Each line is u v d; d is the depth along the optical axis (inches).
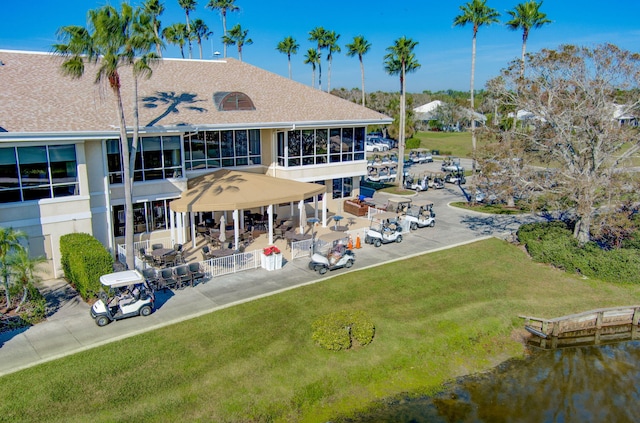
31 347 630.5
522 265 980.6
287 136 1226.0
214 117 1115.3
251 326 693.3
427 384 623.8
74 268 779.4
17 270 714.8
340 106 1397.6
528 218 1336.1
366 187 1839.3
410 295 818.2
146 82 1219.9
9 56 1097.4
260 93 1342.3
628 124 994.7
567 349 734.5
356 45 2234.3
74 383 553.0
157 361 601.3
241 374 586.6
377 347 666.2
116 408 517.3
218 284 847.1
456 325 735.1
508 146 1059.9
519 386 634.2
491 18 1512.1
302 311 743.1
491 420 565.3
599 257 924.0
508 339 738.2
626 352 732.7
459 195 1673.2
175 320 706.2
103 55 752.3
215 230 1031.0
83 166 866.8
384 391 601.9
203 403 534.6
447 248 1058.1
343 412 561.9
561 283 905.5
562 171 1018.7
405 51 1681.8
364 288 834.2
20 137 775.7
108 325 692.1
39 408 511.5
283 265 942.4
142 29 781.9
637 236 1029.8
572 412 585.3
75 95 1018.7
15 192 806.5
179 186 1056.2
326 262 899.4
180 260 920.3
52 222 847.1
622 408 596.1
